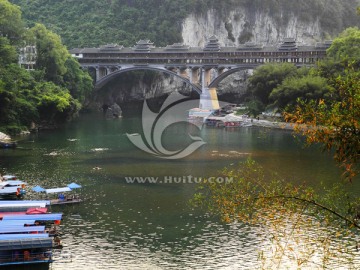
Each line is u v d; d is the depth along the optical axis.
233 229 66.69
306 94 142.38
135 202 78.06
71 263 57.66
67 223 69.38
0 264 56.91
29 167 99.44
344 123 29.98
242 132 148.25
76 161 105.56
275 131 149.12
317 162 102.19
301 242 58.75
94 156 110.88
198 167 100.06
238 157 109.38
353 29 181.25
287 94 146.00
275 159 106.25
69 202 77.56
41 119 151.38
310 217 63.38
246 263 57.09
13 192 79.81
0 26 164.38
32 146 121.88
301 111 31.92
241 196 34.62
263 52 189.50
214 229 66.88
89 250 60.91
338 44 161.50
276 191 34.06
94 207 75.81
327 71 147.25
